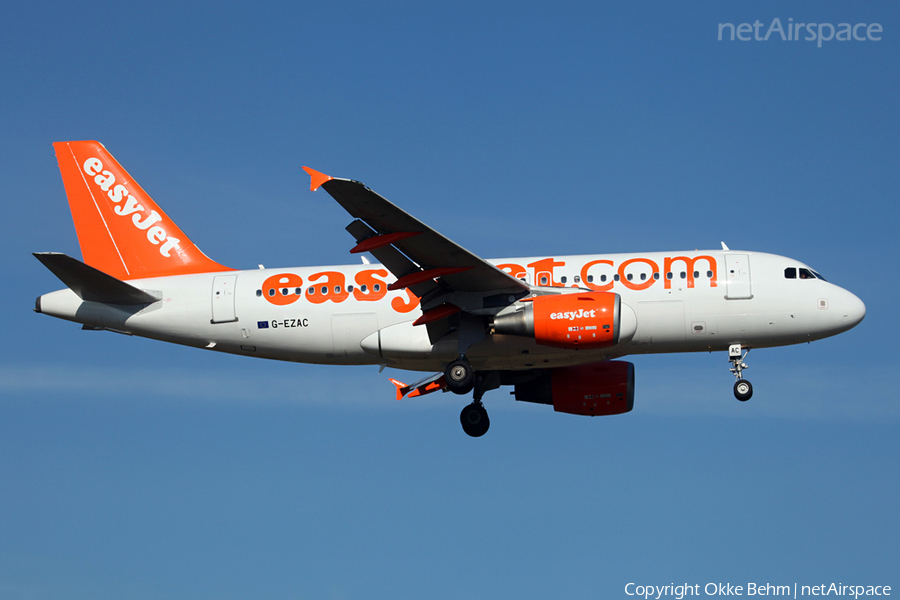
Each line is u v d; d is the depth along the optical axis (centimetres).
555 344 9088
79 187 10831
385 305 9838
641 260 9681
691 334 9550
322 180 7588
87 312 10238
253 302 10044
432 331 9556
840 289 9631
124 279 10612
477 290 9275
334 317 9894
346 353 10031
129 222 10750
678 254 9744
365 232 8569
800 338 9625
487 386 10575
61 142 10912
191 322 10119
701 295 9475
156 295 10206
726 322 9494
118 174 10844
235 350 10250
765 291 9456
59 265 9338
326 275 10050
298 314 9956
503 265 9806
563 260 9788
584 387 10456
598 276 9625
